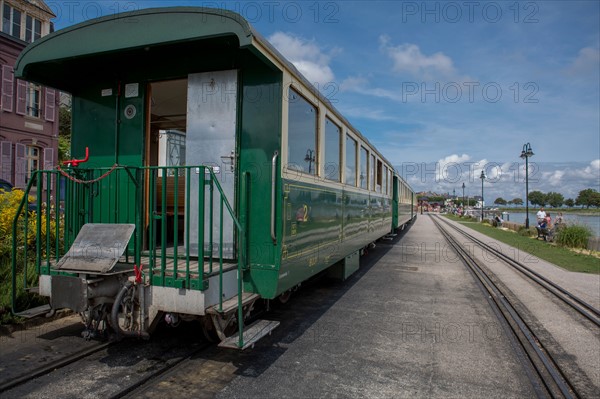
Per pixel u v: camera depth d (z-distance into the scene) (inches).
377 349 192.4
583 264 483.5
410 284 351.6
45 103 855.1
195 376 155.5
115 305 147.6
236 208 180.5
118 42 169.5
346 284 346.3
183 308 152.3
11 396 134.7
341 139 286.5
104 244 156.9
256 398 140.5
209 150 184.7
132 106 196.4
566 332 223.6
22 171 807.7
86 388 141.0
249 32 149.6
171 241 246.7
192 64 187.8
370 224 408.2
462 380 160.9
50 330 196.4
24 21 823.1
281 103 175.9
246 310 176.6
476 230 1112.2
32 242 244.2
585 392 151.0
